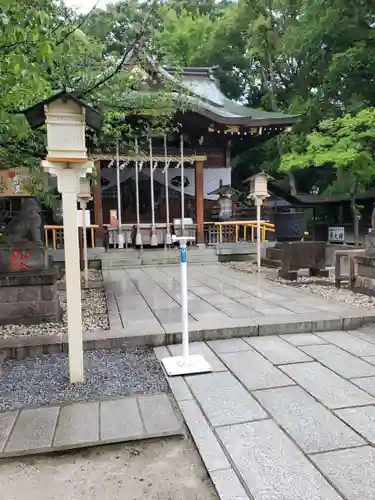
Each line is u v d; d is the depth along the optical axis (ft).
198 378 10.27
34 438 7.72
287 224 43.57
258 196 27.94
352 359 11.43
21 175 14.40
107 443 7.54
